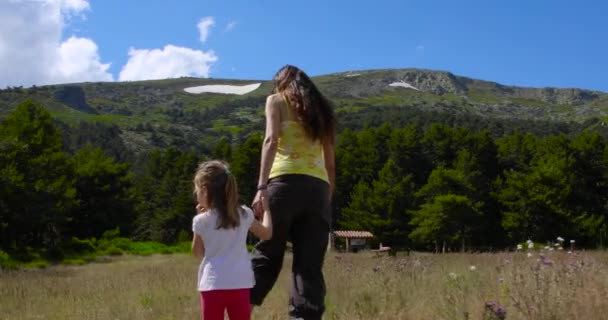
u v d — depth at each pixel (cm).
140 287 988
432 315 554
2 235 4456
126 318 654
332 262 1292
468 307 542
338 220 7700
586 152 6644
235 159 7006
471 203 6225
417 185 8150
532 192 6003
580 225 5906
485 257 1260
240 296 372
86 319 686
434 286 708
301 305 404
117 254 5109
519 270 667
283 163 410
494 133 14138
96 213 6875
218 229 373
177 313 655
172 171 8662
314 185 409
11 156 4553
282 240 418
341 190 8031
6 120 4900
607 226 5822
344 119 17225
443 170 6738
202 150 16675
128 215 7231
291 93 412
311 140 413
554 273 624
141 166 12162
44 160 4834
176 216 7869
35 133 4897
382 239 6662
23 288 1111
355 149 8550
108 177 7031
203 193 379
